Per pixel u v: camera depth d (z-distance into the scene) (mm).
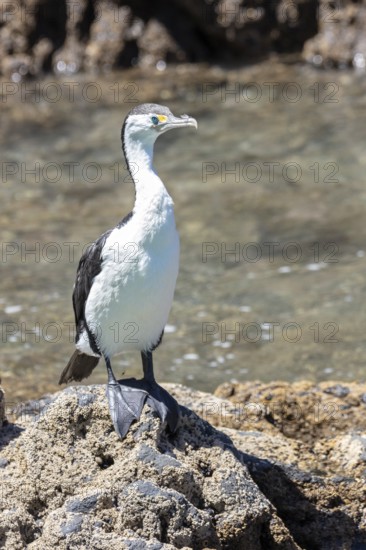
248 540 8516
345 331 14367
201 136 21719
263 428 10828
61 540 7836
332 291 15578
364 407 11367
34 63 24766
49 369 13477
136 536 8008
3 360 13719
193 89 23734
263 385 11641
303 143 21109
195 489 8523
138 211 9008
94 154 21062
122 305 9047
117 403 8938
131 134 9500
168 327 14680
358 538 9359
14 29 24734
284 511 9406
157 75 24484
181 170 20266
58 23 24875
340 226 17859
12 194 19453
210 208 18688
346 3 24312
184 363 13648
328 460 10289
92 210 18766
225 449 8961
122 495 8211
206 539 8250
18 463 8852
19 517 8180
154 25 24812
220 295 15594
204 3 24500
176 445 8945
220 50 25125
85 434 8922
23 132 22125
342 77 24047
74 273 16438
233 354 13875
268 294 15586
